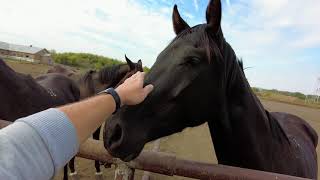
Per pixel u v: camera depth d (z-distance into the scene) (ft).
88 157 6.48
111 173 16.44
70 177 15.10
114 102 3.18
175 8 5.82
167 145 23.54
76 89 14.94
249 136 5.71
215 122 5.75
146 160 5.94
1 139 2.36
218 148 6.13
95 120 2.90
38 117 2.56
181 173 5.75
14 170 2.27
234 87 5.63
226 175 5.43
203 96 5.28
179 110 5.24
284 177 5.21
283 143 6.57
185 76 5.09
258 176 5.28
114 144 4.77
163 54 5.39
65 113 2.71
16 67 61.11
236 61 5.66
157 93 5.06
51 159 2.46
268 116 6.35
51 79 13.73
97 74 16.99
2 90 8.93
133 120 4.96
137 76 3.80
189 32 5.39
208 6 5.27
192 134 29.48
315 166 9.05
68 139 2.60
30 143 2.40
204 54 5.08
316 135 11.74
